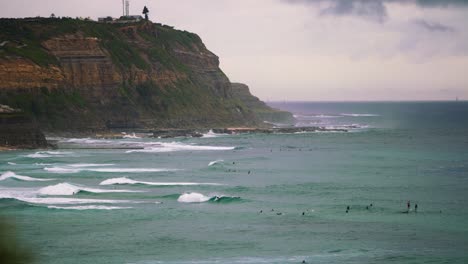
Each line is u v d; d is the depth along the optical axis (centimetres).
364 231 10131
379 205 12169
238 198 12456
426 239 9662
